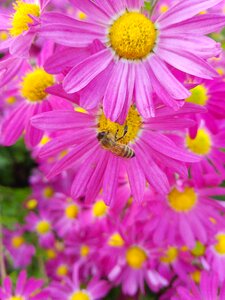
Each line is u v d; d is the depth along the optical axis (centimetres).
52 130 9
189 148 13
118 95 9
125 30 9
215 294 12
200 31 8
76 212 18
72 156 10
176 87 8
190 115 10
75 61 8
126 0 9
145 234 13
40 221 20
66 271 19
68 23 8
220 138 13
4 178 23
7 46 10
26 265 20
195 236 13
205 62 8
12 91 12
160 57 9
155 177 10
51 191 20
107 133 9
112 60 9
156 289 16
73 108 10
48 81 11
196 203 13
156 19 9
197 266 16
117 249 15
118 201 12
